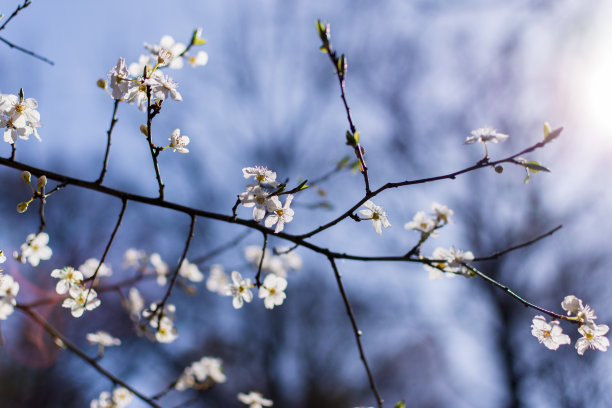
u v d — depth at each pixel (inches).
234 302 103.0
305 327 482.9
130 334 398.9
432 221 103.7
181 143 87.9
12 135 86.0
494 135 83.8
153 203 93.8
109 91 85.6
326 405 461.4
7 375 362.6
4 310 93.9
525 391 385.7
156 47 98.3
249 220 96.8
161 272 151.5
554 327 90.0
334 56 83.7
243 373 460.4
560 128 79.2
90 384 387.9
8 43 94.5
